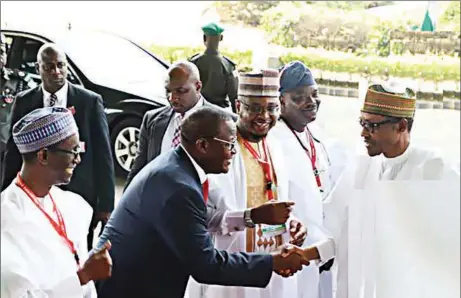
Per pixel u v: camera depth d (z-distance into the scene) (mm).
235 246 2119
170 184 1725
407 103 1959
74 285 1655
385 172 2062
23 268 1590
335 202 2205
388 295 2016
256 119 2092
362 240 2092
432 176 1974
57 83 2600
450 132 2238
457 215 1961
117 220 1796
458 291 1947
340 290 2168
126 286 1760
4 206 1635
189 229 1711
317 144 2418
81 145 1775
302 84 2301
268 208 2000
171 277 1767
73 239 1790
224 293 2152
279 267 1874
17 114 2574
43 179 1681
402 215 1987
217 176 2055
